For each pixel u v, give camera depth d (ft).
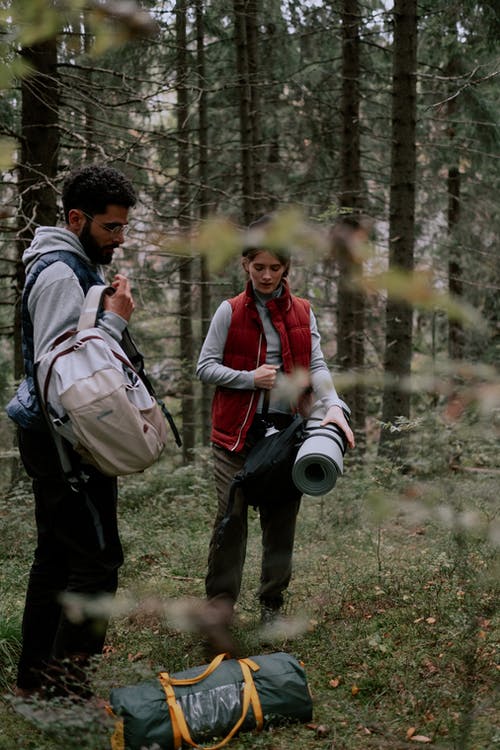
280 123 38.40
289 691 8.06
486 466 11.02
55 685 8.00
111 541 8.08
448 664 9.20
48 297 7.55
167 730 7.48
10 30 3.31
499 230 38.32
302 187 37.27
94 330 7.42
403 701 8.53
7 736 7.75
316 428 9.57
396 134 24.70
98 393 7.10
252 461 9.51
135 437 7.21
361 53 33.53
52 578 8.41
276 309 10.21
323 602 11.45
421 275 2.40
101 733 6.80
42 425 7.72
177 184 31.55
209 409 36.99
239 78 31.50
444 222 40.88
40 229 8.00
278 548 10.32
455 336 24.93
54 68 19.22
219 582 9.72
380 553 14.29
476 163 35.81
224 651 8.94
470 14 29.99
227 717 7.75
